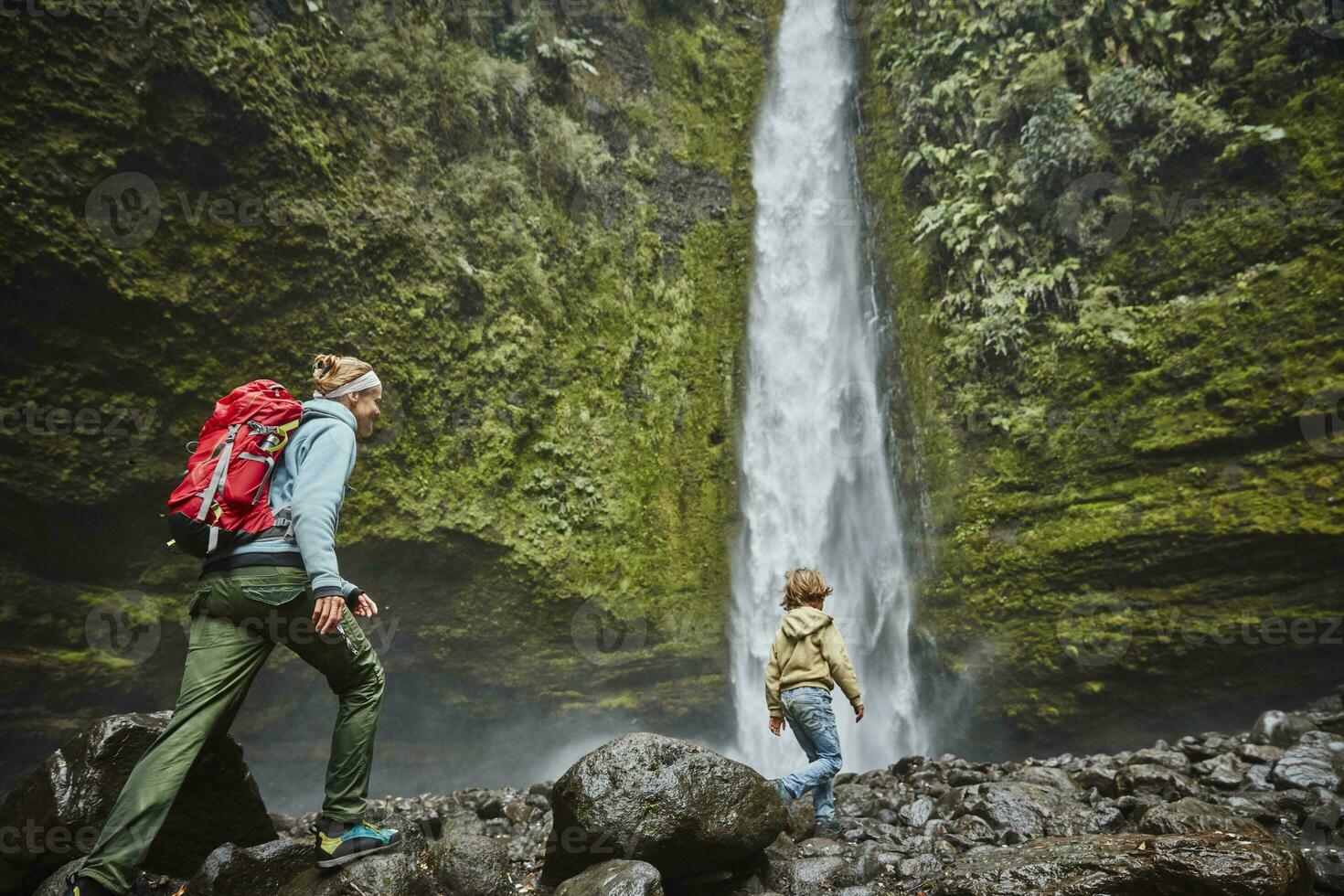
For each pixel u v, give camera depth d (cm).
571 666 1098
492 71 1104
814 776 388
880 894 295
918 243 1231
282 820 454
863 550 1245
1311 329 859
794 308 1376
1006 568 1055
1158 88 989
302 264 873
